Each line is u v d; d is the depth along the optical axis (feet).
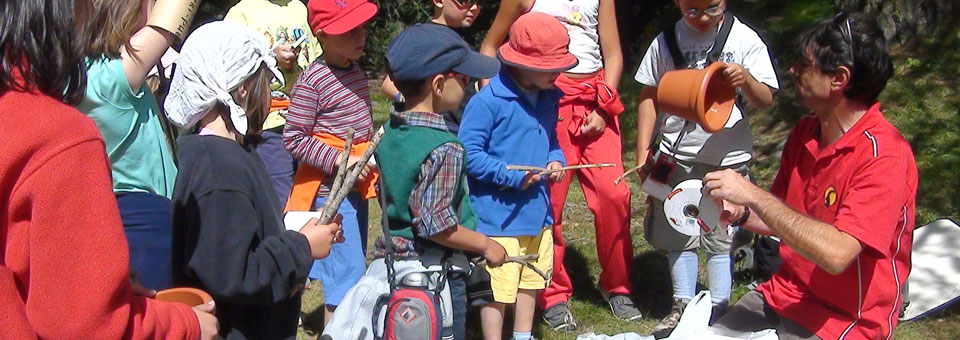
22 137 5.18
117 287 5.44
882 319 9.28
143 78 8.36
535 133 12.07
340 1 12.26
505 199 12.05
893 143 8.93
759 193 8.97
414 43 9.59
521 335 12.94
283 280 7.51
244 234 7.27
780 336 9.74
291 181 14.40
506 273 12.12
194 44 7.61
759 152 22.88
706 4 12.42
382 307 9.61
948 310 13.89
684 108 11.62
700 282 15.88
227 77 7.60
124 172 8.45
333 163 12.16
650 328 14.34
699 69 12.12
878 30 8.91
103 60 8.05
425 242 9.86
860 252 8.97
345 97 12.51
